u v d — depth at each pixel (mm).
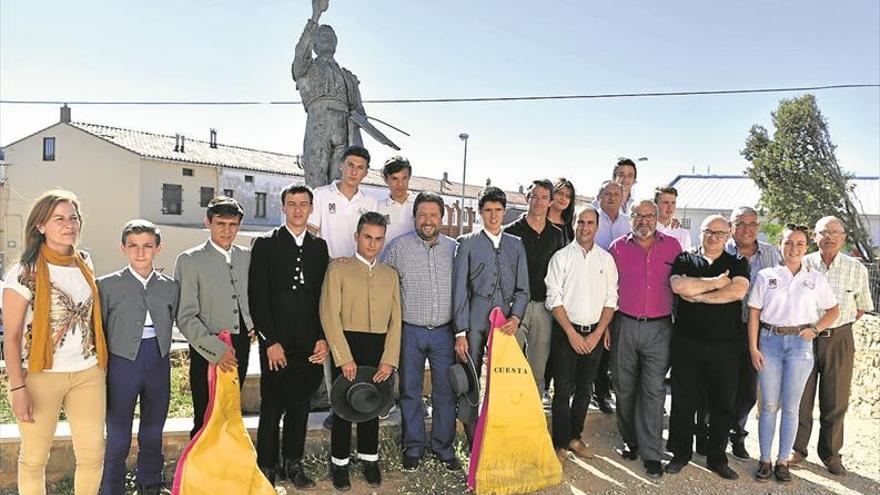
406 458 4516
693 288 4492
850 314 4863
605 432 5551
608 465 4867
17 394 3266
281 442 4590
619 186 5688
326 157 6215
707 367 4676
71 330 3396
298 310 4125
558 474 4473
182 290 3869
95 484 3586
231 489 3713
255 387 5391
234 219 3986
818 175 23484
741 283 4488
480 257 4574
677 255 4766
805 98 24125
